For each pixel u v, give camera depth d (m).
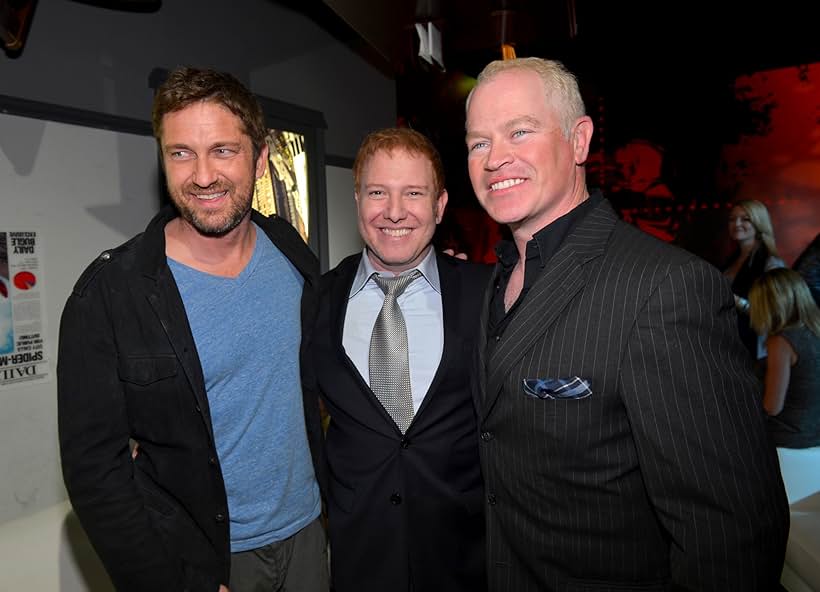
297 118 3.52
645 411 0.96
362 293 1.65
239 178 1.29
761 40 4.98
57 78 2.22
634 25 5.14
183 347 1.28
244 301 1.39
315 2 3.71
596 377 1.02
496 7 2.58
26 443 2.12
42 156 2.17
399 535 1.47
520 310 1.14
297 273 1.57
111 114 2.43
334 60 3.95
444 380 1.49
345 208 4.06
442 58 2.95
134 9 2.49
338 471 1.54
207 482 1.33
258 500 1.43
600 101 5.63
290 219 3.43
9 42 1.98
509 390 1.12
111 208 2.42
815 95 4.86
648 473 0.98
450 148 5.84
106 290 1.23
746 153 5.14
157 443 1.30
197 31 2.85
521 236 1.28
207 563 1.35
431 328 1.57
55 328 2.21
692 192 5.37
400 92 5.39
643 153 5.53
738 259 4.43
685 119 5.34
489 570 1.26
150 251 1.28
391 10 2.52
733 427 0.92
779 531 0.93
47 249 2.19
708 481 0.92
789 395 3.10
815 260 4.36
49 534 2.06
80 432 1.20
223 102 1.25
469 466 1.53
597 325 1.03
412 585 1.51
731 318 0.98
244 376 1.38
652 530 1.08
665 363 0.95
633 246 1.08
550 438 1.08
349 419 1.54
